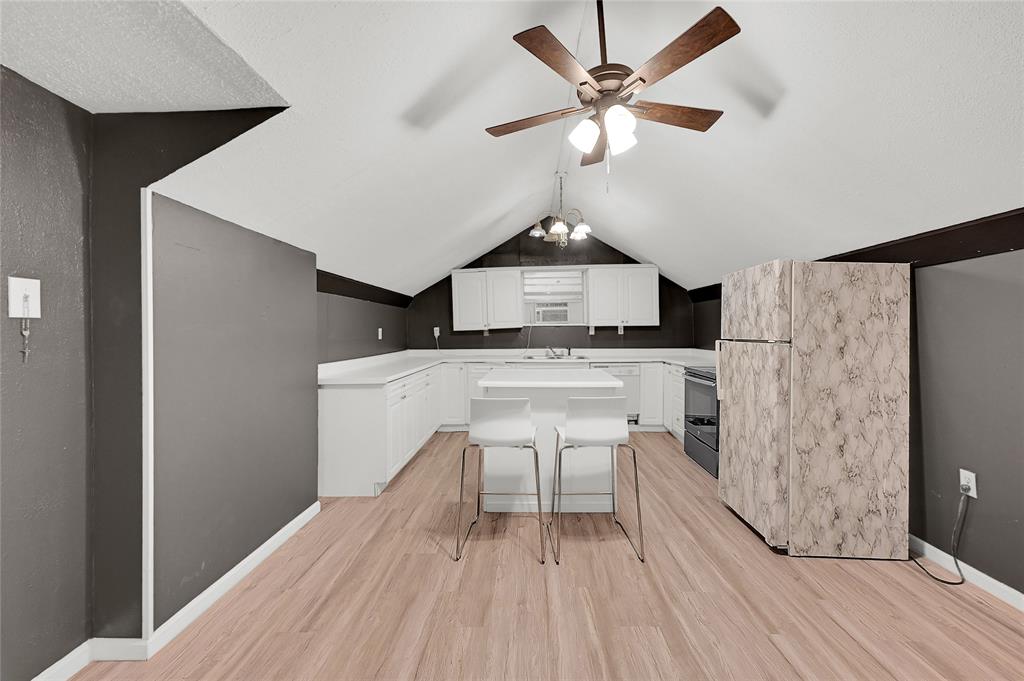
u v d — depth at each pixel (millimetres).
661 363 5852
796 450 2566
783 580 2320
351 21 1576
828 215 2771
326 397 3553
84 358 1756
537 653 1792
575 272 6277
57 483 1646
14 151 1492
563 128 3582
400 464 4004
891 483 2543
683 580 2322
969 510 2297
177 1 1235
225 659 1773
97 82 1588
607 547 2688
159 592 1847
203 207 2111
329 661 1757
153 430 1818
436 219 4051
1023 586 2041
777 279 2578
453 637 1889
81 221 1749
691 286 5969
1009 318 2078
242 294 2430
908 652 1787
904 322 2553
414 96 2203
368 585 2287
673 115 1963
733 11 1849
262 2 1337
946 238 2316
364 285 4672
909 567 2447
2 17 1246
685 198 3719
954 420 2367
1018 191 1854
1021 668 1697
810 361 2561
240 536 2377
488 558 2559
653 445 5145
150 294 1805
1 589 1457
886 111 1857
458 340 6539
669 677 1663
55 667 1636
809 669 1698
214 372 2197
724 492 3270
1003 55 1440
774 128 2355
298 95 1784
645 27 2217
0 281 1447
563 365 5883
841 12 1602
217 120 1819
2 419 1458
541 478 3225
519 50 2291
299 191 2439
